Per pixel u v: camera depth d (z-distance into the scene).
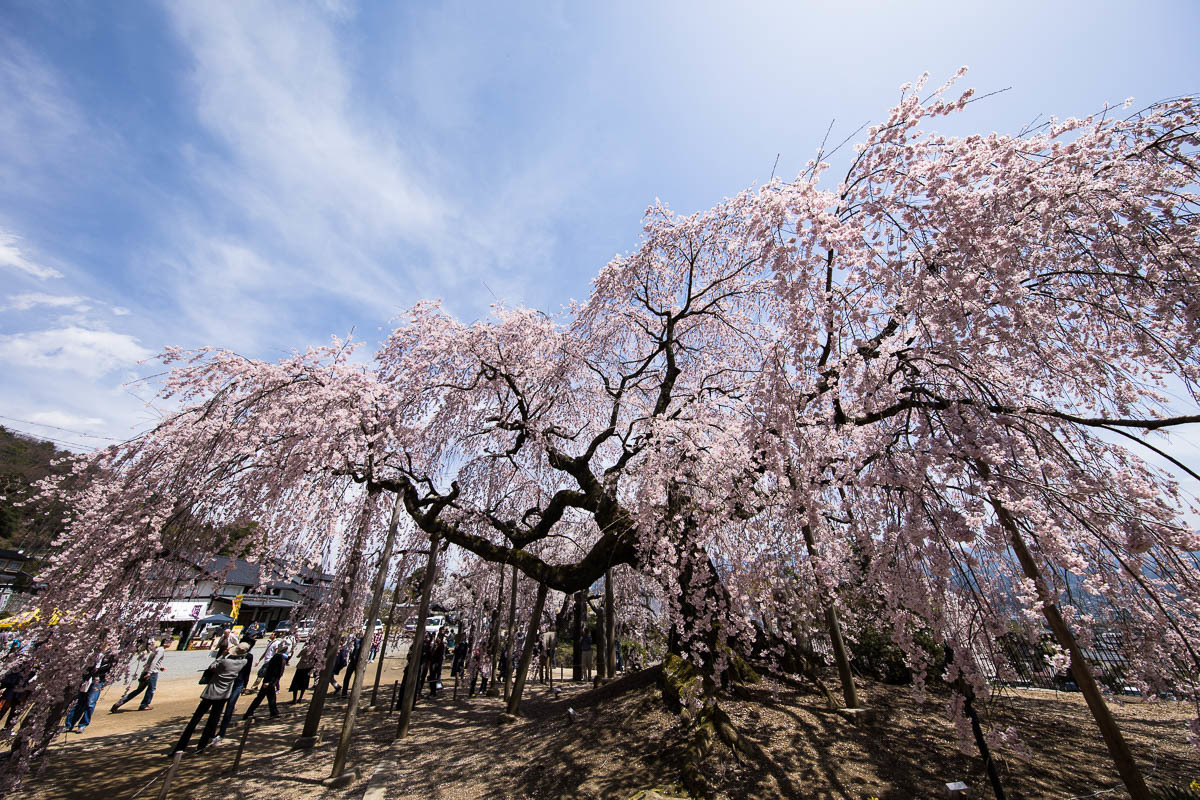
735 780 3.84
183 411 5.93
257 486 6.02
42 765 5.36
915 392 3.66
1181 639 2.71
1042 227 3.05
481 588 11.55
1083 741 4.44
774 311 5.08
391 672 17.08
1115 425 2.86
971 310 3.05
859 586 4.94
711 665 5.51
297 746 6.63
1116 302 3.06
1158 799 3.06
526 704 9.46
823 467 4.18
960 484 3.01
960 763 4.01
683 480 5.75
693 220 8.00
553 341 9.01
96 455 5.20
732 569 5.06
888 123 3.69
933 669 6.12
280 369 6.46
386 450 7.01
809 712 5.21
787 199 4.02
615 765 4.53
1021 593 2.76
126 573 4.84
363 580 8.21
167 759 6.14
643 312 9.01
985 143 3.40
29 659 4.37
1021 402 3.36
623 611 14.51
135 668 10.33
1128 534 2.61
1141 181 2.85
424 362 8.00
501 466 10.05
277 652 9.16
